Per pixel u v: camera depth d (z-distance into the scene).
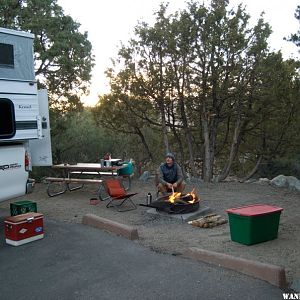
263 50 14.02
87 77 13.97
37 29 12.68
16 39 7.00
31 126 7.18
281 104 15.37
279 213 6.23
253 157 19.33
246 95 14.37
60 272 4.88
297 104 15.87
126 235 6.28
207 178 15.04
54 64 13.36
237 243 6.01
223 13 13.55
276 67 14.24
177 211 7.75
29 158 7.05
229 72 13.93
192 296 4.11
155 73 14.14
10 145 6.78
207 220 7.18
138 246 5.83
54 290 4.37
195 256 5.25
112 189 8.84
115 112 15.10
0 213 8.43
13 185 6.70
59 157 15.50
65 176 12.41
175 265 5.00
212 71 13.86
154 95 14.48
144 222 7.49
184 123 15.48
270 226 6.09
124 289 4.33
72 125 16.38
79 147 16.61
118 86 14.60
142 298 4.11
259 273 4.55
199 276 4.62
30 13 12.86
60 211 8.48
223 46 13.57
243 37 13.49
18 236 5.93
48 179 10.57
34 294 4.29
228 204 8.98
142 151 18.42
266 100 14.48
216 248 5.77
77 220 7.59
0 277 4.78
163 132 15.33
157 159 18.39
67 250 5.68
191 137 16.28
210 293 4.17
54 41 12.98
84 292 4.29
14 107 6.87
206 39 13.59
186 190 10.80
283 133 16.89
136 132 16.38
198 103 14.66
